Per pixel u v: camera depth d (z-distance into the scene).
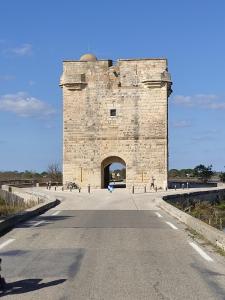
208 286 10.68
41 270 12.37
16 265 13.02
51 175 93.88
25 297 9.76
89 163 64.00
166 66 63.50
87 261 13.56
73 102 64.56
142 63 63.72
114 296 9.85
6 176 105.38
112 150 63.75
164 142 63.12
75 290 10.34
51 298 9.69
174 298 9.70
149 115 63.44
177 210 27.95
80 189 60.44
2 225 20.58
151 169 63.09
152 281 11.16
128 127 63.59
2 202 50.00
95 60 65.62
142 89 63.66
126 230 20.80
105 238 18.20
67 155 64.38
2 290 10.34
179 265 12.98
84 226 22.41
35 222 24.31
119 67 64.06
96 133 64.06
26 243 17.00
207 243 16.86
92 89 64.31
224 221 32.81
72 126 64.38
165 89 63.34
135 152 63.38
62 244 16.72
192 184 81.06
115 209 33.75
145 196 48.38
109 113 64.06
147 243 16.92
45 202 36.22
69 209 33.66
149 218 26.69
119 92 63.88
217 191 62.34
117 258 14.02
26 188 64.81
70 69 64.50
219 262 13.36
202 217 36.75
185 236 18.78
